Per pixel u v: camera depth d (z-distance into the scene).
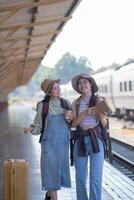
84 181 6.65
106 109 6.36
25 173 6.59
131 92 28.83
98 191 6.50
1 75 34.94
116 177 10.66
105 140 6.57
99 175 6.50
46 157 7.03
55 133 7.01
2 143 19.39
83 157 6.57
